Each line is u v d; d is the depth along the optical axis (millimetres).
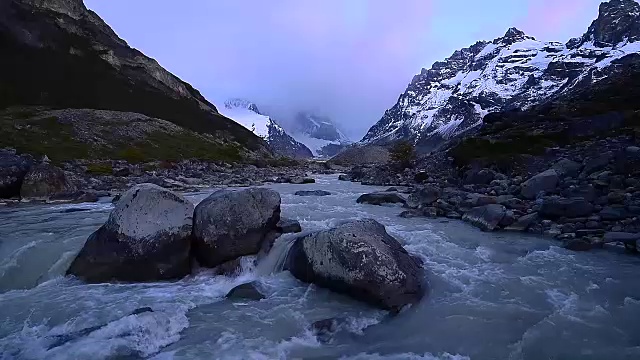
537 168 25922
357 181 39438
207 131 99312
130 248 10477
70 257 11406
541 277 10406
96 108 81500
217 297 9578
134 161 51094
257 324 8180
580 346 7223
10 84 74062
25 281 10680
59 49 90875
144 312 8258
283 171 57844
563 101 61406
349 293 9148
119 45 109750
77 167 38969
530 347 7238
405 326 8109
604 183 17297
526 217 15203
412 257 10906
